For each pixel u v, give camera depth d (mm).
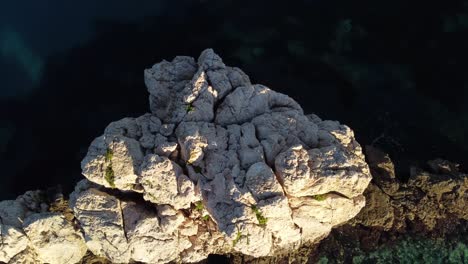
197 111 26688
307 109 32094
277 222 25938
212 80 27141
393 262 28938
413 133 31797
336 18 34000
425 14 33812
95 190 27562
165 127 26922
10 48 34969
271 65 32906
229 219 25312
